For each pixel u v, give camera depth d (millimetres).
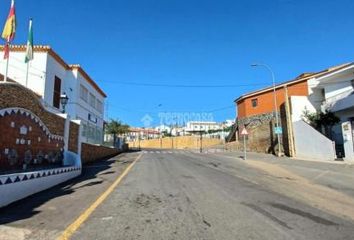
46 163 15633
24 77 29781
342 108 32156
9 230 6621
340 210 8594
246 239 6055
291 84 45656
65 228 6777
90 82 41531
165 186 12836
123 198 10211
